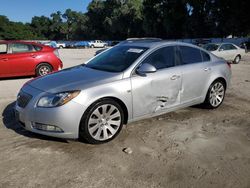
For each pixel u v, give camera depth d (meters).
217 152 4.41
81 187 3.45
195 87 5.90
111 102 4.62
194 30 57.09
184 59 5.79
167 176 3.72
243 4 43.06
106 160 4.08
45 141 4.65
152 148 4.49
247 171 3.89
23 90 4.79
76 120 4.32
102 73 4.94
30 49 10.96
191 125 5.49
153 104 5.19
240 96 7.96
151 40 6.06
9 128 5.22
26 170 3.78
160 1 60.19
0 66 10.40
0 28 111.50
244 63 18.92
